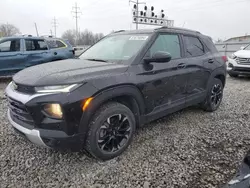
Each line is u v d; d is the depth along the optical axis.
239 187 1.66
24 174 2.49
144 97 3.04
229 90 6.84
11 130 3.56
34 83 2.39
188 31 4.10
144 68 3.02
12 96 2.56
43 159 2.78
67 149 2.45
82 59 3.50
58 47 9.01
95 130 2.54
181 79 3.59
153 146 3.13
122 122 2.83
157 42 3.36
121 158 2.82
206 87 4.31
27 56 8.02
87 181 2.39
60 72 2.59
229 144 3.22
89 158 2.81
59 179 2.42
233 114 4.52
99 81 2.53
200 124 3.97
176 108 3.65
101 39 4.13
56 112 2.30
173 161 2.76
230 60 9.15
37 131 2.35
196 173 2.53
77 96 2.34
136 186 2.31
